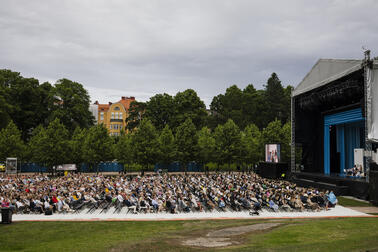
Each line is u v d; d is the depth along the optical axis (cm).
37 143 5634
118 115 11112
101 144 5984
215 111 11462
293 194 2497
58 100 7825
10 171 5062
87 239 1502
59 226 1811
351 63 3278
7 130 5891
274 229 1645
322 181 3738
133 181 3869
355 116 3831
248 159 6519
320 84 3938
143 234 1590
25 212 2275
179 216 2148
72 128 7650
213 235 1545
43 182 3591
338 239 1385
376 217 2077
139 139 5709
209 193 2570
